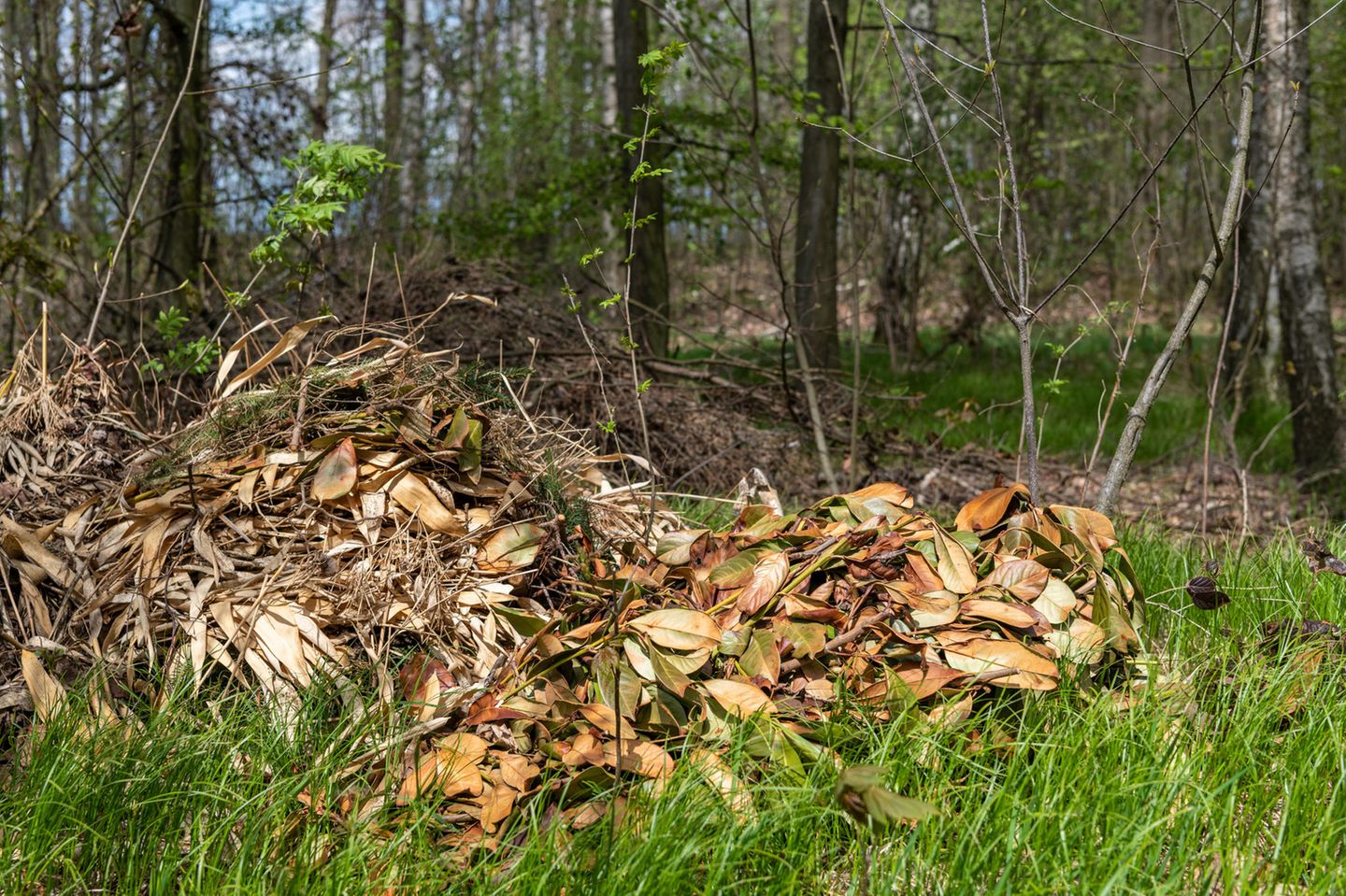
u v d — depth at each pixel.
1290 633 2.83
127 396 3.92
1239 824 2.10
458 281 6.43
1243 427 8.81
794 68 14.12
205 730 2.35
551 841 1.96
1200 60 9.12
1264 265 8.82
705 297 13.48
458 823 2.18
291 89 7.12
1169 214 15.70
